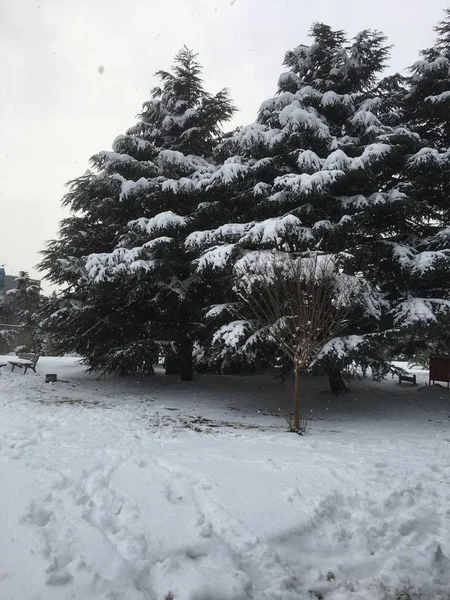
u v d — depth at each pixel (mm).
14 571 2863
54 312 15078
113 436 6973
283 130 12086
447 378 13688
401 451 6879
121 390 13477
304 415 10945
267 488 4512
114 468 4910
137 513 3811
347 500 4438
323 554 3588
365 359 10758
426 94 13930
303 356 8344
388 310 11375
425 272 10617
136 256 12219
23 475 4477
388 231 13242
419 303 10727
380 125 12617
